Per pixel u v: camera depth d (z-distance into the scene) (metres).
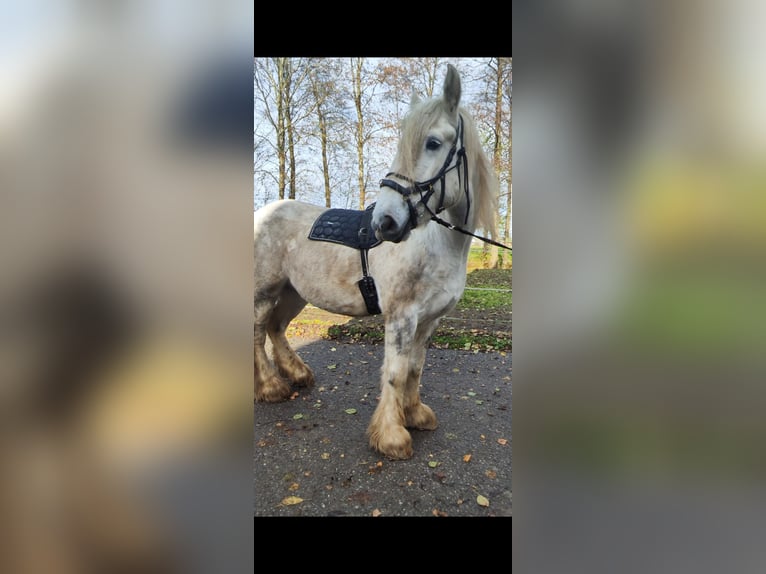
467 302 5.24
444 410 2.62
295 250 2.47
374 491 1.80
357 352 3.90
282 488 1.82
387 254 2.07
